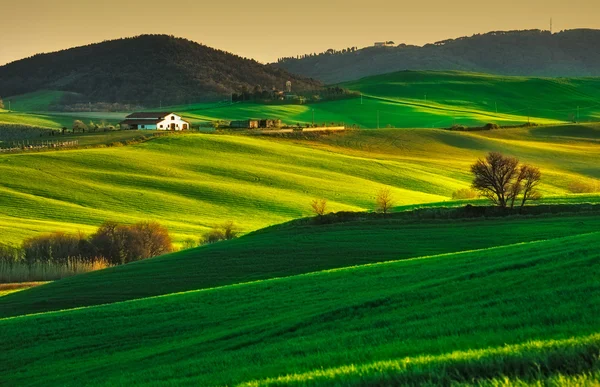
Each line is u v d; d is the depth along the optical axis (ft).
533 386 61.62
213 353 134.72
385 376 71.46
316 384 76.38
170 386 102.83
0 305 317.83
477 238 336.90
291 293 204.64
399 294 156.46
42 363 164.66
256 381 86.38
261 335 142.92
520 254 199.11
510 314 116.47
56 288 343.26
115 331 187.93
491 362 71.51
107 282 338.34
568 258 163.02
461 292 144.77
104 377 131.54
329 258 322.34
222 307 199.31
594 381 60.75
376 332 121.29
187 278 320.09
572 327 98.89
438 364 74.13
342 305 156.25
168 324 185.98
